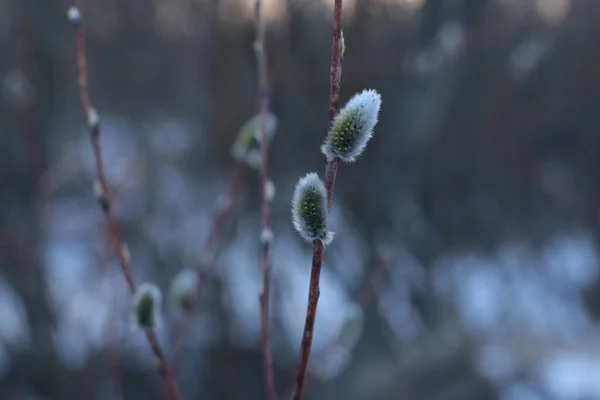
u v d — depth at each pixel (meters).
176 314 2.15
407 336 9.34
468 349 9.38
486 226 11.46
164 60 10.70
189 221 9.46
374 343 9.05
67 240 8.88
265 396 8.52
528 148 11.38
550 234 12.13
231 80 9.40
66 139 9.62
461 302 10.60
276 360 8.68
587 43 10.43
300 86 8.77
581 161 11.96
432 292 10.09
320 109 9.14
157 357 1.54
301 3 8.43
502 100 10.38
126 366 6.44
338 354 2.18
